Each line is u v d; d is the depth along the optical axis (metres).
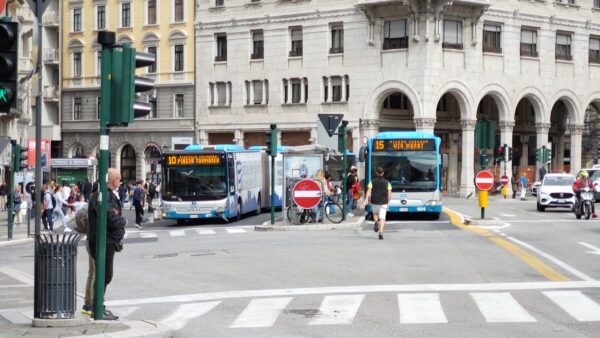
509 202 58.91
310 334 13.04
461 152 70.44
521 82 67.62
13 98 12.08
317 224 34.72
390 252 24.44
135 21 75.44
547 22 69.12
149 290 18.28
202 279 19.70
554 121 77.38
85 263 24.22
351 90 65.19
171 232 36.41
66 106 79.12
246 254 24.78
